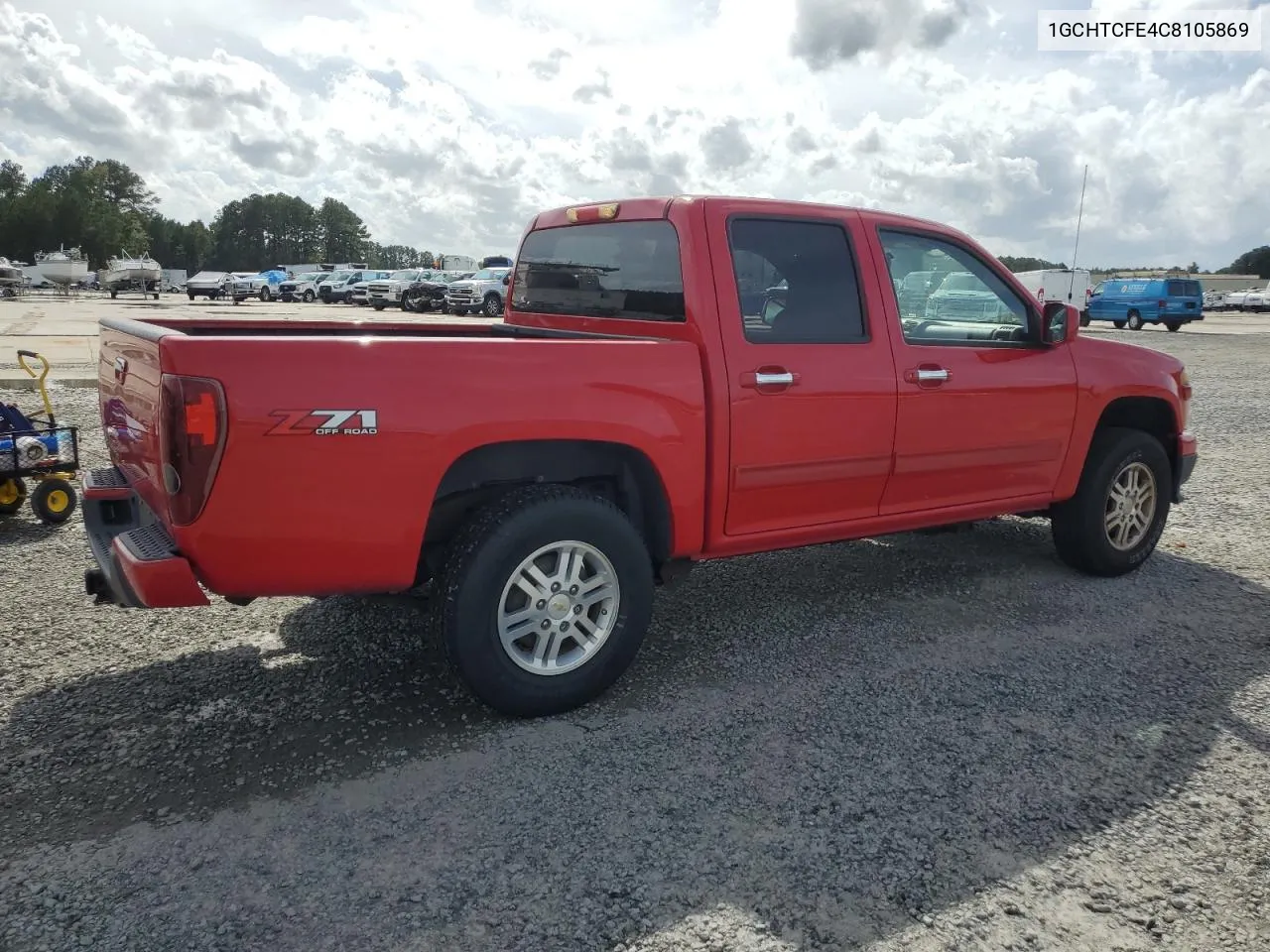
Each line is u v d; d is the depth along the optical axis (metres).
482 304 31.23
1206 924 2.44
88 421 8.97
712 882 2.56
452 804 2.91
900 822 2.86
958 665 4.03
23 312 30.70
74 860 2.59
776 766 3.17
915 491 4.45
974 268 4.62
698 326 3.70
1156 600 4.92
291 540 2.99
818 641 4.29
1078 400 4.92
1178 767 3.21
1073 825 2.86
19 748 3.18
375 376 3.02
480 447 3.35
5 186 125.88
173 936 2.31
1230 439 10.14
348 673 3.83
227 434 2.84
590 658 3.52
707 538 3.85
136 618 4.36
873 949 2.32
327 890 2.50
